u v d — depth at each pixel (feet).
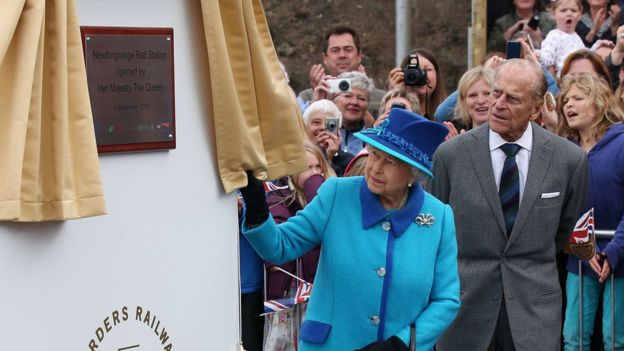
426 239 33.68
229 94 27.89
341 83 61.00
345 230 33.58
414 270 33.19
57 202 23.30
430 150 33.14
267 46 29.89
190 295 27.66
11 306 23.13
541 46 76.69
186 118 27.45
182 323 27.40
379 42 143.54
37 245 23.61
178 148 27.22
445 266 34.01
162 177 26.81
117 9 25.61
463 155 43.57
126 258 25.86
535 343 42.37
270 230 31.91
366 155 45.06
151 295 26.55
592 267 48.03
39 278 23.71
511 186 43.04
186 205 27.48
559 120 53.62
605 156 50.78
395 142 32.53
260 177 29.78
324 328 33.50
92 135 23.89
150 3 26.40
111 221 25.49
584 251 44.83
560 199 43.11
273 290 43.50
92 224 24.95
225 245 28.84
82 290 24.73
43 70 23.32
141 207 26.25
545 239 43.04
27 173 22.85
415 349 33.01
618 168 50.39
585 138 52.34
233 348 29.22
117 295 25.62
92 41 25.04
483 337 43.27
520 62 43.04
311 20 146.92
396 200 33.88
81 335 24.70
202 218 27.96
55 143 23.30
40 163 23.34
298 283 43.50
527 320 42.60
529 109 42.63
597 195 50.78
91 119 23.94
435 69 64.80
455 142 43.98
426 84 62.49
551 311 42.96
